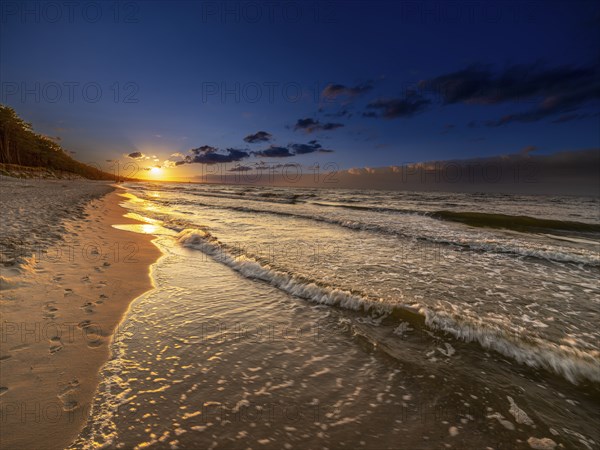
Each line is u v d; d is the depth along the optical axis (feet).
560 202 149.79
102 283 20.75
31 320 14.79
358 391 11.59
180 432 9.22
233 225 52.54
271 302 19.70
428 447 9.18
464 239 41.88
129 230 43.21
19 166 258.98
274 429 9.61
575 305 20.49
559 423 10.21
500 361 13.57
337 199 139.64
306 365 13.14
